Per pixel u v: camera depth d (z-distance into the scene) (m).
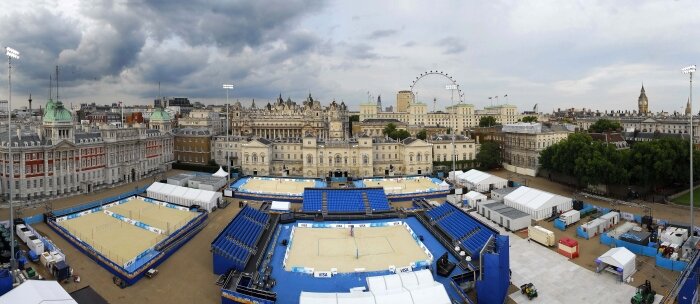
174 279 84.31
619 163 140.00
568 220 113.75
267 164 197.25
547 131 197.75
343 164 195.75
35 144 141.75
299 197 148.38
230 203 144.50
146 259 91.25
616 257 82.50
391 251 99.56
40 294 64.00
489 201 132.50
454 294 76.75
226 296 73.31
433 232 111.44
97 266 88.75
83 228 112.94
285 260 93.19
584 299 75.25
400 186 166.38
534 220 118.56
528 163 198.88
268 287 79.69
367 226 119.19
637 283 80.12
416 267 88.56
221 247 92.06
